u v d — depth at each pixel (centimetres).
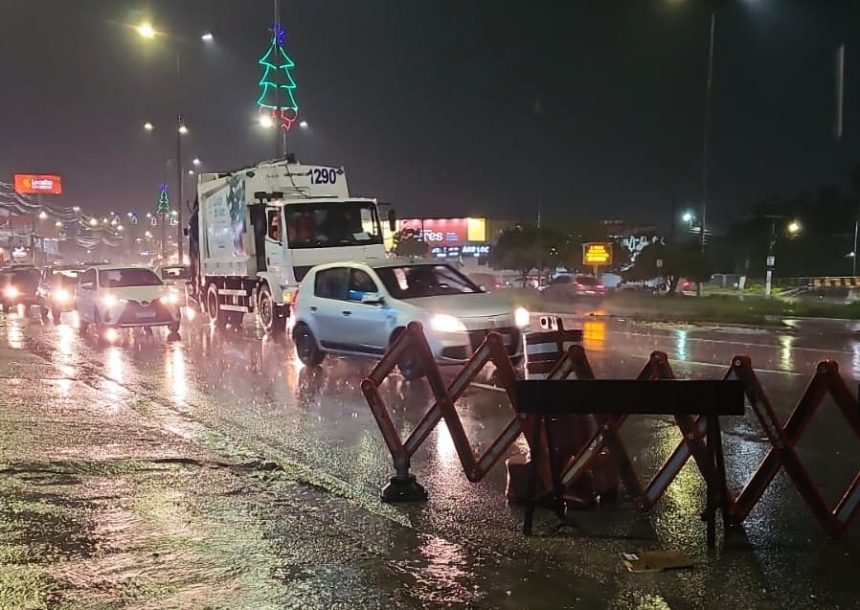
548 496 572
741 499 540
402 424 891
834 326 2250
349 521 564
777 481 663
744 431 845
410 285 1234
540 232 4203
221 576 462
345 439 822
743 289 4188
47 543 512
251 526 550
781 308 2675
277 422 905
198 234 2403
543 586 451
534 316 2645
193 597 433
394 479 617
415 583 455
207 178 2308
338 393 1097
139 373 1292
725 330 2138
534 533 539
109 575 462
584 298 3362
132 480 660
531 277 5316
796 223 5300
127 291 1858
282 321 1861
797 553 501
